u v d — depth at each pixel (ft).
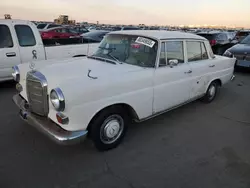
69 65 10.92
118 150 10.73
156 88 11.60
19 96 11.68
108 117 9.98
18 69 11.56
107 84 9.42
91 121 9.59
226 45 45.55
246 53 27.84
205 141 11.98
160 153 10.66
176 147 11.25
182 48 13.38
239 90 21.98
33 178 8.62
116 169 9.37
